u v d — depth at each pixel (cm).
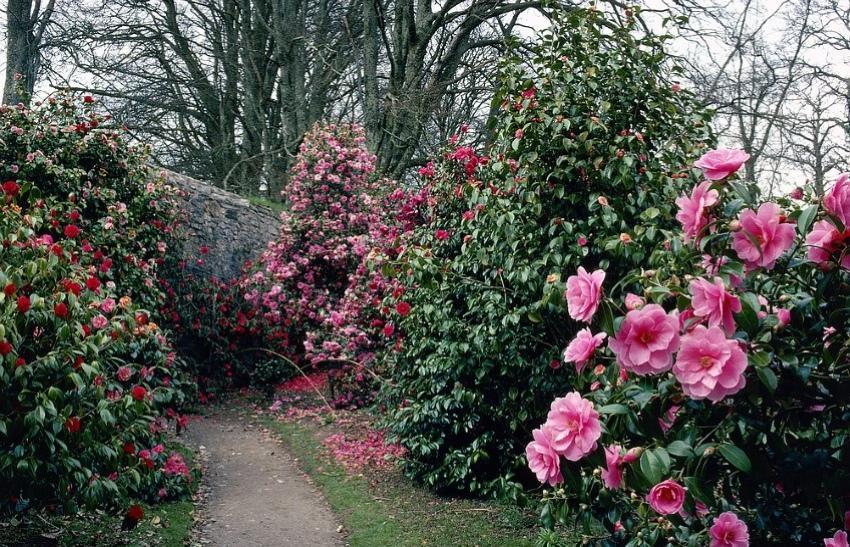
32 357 384
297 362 1177
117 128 808
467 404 544
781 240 173
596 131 466
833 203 175
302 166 1038
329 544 490
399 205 787
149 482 502
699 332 163
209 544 485
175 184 1109
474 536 471
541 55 496
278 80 1794
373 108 1399
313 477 662
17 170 681
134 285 743
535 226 488
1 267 391
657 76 495
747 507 216
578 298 189
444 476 568
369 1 1405
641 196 441
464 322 549
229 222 1241
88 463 388
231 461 738
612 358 202
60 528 460
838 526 215
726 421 183
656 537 210
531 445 186
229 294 1144
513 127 486
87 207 745
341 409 948
